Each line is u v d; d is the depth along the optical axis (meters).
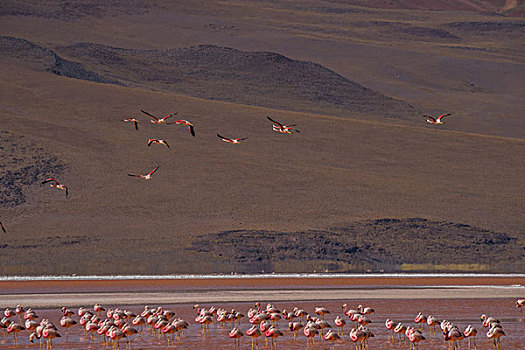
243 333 107.88
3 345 103.75
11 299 152.88
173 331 104.69
